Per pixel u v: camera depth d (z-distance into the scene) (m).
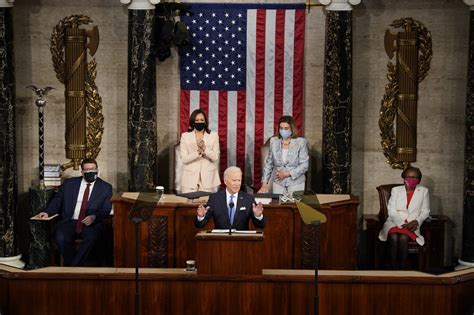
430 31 16.19
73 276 11.24
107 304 11.30
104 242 14.90
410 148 16.33
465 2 15.20
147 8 15.61
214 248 11.21
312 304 11.22
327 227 13.42
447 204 16.48
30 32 16.28
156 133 16.06
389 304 11.20
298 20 16.27
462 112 16.31
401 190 15.17
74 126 16.36
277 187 15.16
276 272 11.39
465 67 16.27
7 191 15.50
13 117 15.52
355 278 11.16
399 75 16.23
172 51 16.41
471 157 15.38
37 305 11.29
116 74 16.45
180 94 16.45
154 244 13.38
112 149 16.58
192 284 11.26
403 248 14.74
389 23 16.23
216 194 12.55
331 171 15.88
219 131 16.50
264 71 16.38
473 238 15.48
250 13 16.27
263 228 12.34
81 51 16.31
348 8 15.64
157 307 11.29
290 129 15.08
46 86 16.39
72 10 16.33
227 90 16.44
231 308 11.27
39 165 15.34
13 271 11.34
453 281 11.09
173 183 16.66
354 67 16.33
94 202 14.70
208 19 16.28
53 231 14.99
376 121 16.44
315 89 16.45
